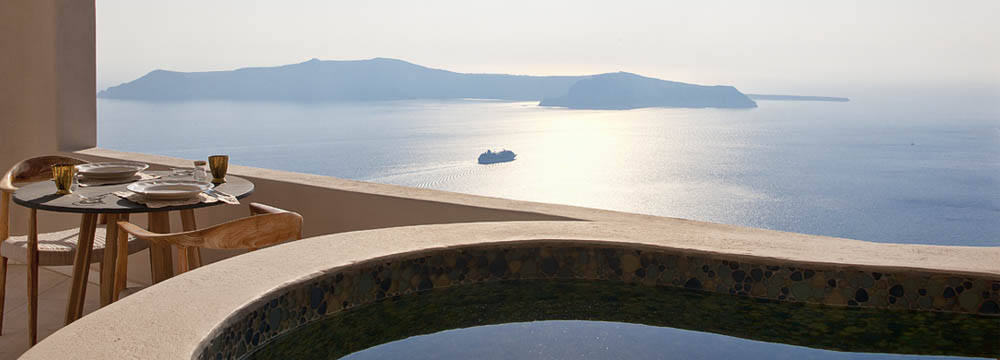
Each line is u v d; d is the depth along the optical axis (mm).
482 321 1224
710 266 1369
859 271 1277
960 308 1252
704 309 1291
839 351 1105
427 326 1197
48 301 3158
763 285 1334
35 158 2957
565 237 1465
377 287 1305
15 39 3508
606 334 1165
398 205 2695
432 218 2639
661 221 2334
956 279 1245
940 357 1087
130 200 2213
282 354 1062
